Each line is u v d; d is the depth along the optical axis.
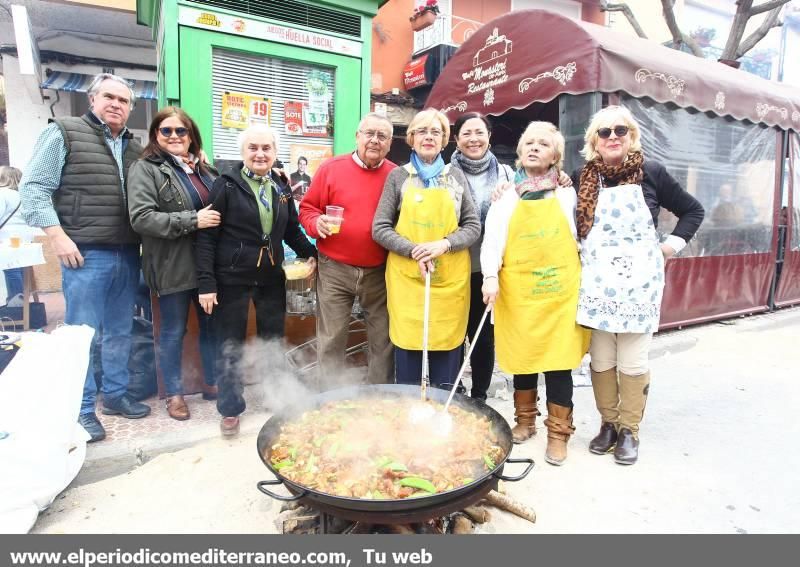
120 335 3.30
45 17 7.63
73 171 2.92
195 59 4.08
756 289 6.79
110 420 3.31
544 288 2.87
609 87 4.55
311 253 3.42
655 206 2.91
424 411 2.40
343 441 2.20
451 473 1.97
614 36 5.14
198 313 3.51
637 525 2.43
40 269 6.26
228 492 2.64
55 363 2.46
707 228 6.03
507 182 3.05
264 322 3.33
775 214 6.77
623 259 2.80
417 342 2.96
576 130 4.79
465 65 5.98
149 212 2.90
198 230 2.95
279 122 4.58
